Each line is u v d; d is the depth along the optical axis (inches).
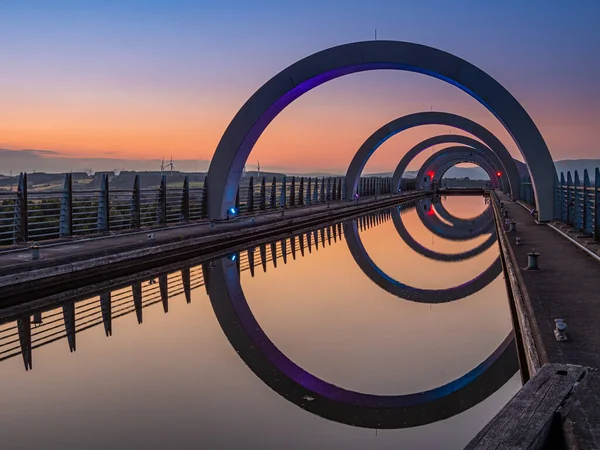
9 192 414.3
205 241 511.5
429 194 2437.3
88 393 194.4
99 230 518.9
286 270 483.2
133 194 564.4
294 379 219.8
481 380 225.0
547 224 577.3
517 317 290.8
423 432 180.2
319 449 163.0
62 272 336.8
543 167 579.2
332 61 636.7
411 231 901.2
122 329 279.6
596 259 334.0
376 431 178.4
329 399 200.2
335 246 662.5
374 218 1095.0
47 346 250.2
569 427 109.7
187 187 652.1
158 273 437.7
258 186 981.2
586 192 426.3
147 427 168.6
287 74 644.1
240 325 297.1
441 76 612.4
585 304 225.6
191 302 344.8
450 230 934.4
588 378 138.6
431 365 243.0
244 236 597.9
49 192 452.4
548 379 135.1
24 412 177.8
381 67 643.5
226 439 162.6
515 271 321.1
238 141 656.4
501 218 727.7
